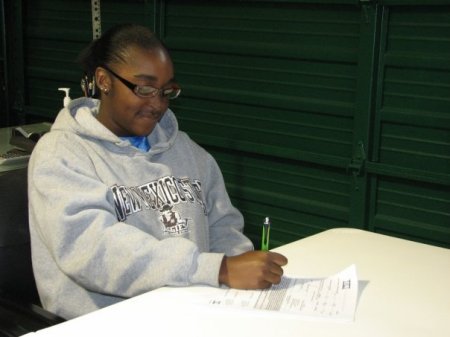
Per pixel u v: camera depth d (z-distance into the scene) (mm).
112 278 1474
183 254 1430
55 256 1533
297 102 2826
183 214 1783
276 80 2887
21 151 2566
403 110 2568
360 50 2602
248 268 1400
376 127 2648
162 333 1172
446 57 2426
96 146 1717
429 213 2582
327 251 1647
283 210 3008
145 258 1449
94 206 1562
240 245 1932
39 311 1509
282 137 2924
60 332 1170
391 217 2691
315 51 2730
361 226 2744
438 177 2506
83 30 3602
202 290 1384
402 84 2559
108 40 1724
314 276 1474
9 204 1736
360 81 2625
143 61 1663
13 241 1728
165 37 3238
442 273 1522
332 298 1340
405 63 2523
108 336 1158
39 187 1581
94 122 1715
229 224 1994
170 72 1703
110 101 1744
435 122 2488
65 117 1743
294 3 2760
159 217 1736
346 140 2734
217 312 1265
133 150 1768
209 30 3064
